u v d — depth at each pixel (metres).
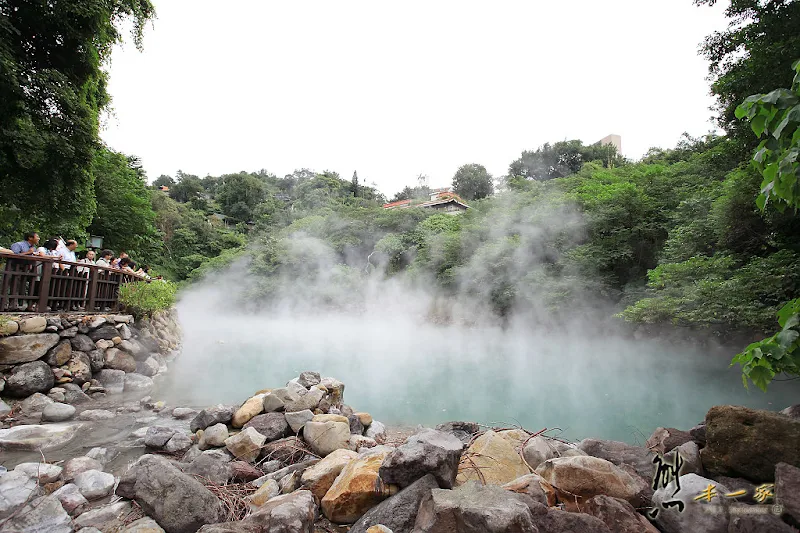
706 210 11.48
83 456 3.69
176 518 2.41
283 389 5.05
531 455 3.24
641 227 14.30
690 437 3.18
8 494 2.69
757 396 7.65
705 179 14.58
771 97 2.01
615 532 2.06
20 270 5.83
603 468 2.53
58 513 2.47
